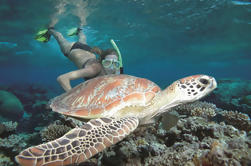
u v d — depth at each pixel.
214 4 5.62
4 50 10.91
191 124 1.22
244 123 1.44
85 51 2.03
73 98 1.16
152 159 0.97
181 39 10.00
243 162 0.69
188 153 0.85
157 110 1.11
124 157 1.06
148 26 7.67
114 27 7.53
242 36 9.02
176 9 5.96
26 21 6.04
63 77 1.54
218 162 0.70
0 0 4.55
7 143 1.64
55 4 4.95
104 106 1.04
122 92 1.08
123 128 0.87
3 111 5.10
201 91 1.08
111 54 1.63
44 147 0.72
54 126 1.63
